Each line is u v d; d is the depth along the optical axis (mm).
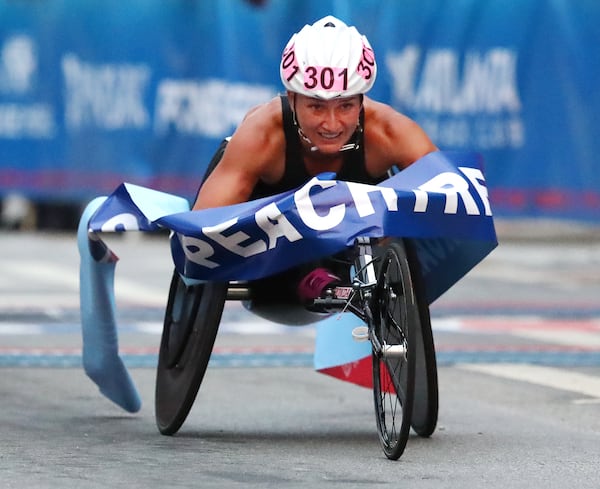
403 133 17438
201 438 18297
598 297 40469
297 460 16453
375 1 50906
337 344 20297
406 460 16516
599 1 51312
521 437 18438
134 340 29578
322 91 16438
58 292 39094
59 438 18156
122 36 51594
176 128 51562
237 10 51094
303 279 17828
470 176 17188
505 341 30062
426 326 17734
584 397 22344
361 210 16469
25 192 52219
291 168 17375
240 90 51281
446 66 51406
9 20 51781
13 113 52062
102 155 51906
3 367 25297
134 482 14891
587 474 15586
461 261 18297
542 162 51750
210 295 17688
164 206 18047
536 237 63969
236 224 16516
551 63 51500
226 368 25562
